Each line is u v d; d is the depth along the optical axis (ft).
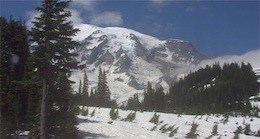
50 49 115.44
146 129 175.22
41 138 119.24
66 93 124.88
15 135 127.44
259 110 311.06
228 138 184.96
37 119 122.62
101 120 179.52
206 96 382.22
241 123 230.89
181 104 391.65
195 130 176.96
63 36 119.44
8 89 124.26
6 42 128.26
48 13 117.80
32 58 116.57
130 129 167.84
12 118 122.42
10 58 127.13
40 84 122.62
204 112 302.04
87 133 148.77
